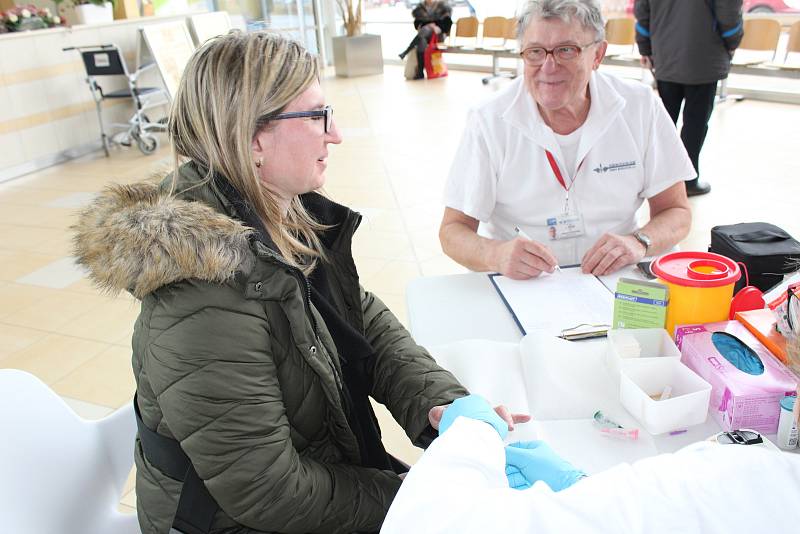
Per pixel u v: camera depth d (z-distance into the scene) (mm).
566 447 1028
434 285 1628
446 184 1954
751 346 1097
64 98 6234
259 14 9844
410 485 704
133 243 876
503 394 1164
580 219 1869
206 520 976
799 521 570
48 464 1182
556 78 1669
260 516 968
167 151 6379
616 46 7602
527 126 1803
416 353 1295
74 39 6301
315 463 1070
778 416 997
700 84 3943
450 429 802
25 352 2926
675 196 1910
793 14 6656
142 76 7090
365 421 1255
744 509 576
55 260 3900
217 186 1007
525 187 1869
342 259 1316
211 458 926
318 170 1084
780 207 3932
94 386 2641
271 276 959
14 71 5754
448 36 9172
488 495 656
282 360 1008
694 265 1270
